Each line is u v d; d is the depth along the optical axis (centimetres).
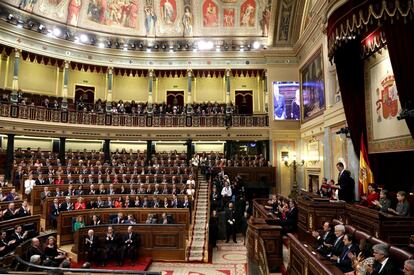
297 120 2153
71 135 2091
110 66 2286
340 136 1384
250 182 2044
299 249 630
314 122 1777
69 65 2167
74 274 667
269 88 2203
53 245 993
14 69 1934
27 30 1956
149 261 1207
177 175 1778
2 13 1848
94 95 2469
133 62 2330
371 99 1103
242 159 2183
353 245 653
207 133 2258
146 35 2361
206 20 2353
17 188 1571
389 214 766
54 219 1308
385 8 679
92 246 1143
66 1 2125
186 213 1386
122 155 2158
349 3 746
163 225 1264
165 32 2370
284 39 2192
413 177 963
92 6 2231
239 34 2352
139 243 1233
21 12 1933
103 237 1212
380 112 1050
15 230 1030
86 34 2233
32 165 1711
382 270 505
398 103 954
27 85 2212
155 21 2359
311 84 1845
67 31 2150
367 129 1128
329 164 1504
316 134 1772
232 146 2356
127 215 1380
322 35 1606
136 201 1462
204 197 1684
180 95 2581
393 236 721
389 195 941
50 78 2320
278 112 2172
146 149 2448
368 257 566
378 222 729
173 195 1489
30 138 2169
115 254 1155
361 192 1102
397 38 769
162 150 2462
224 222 1639
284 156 2136
